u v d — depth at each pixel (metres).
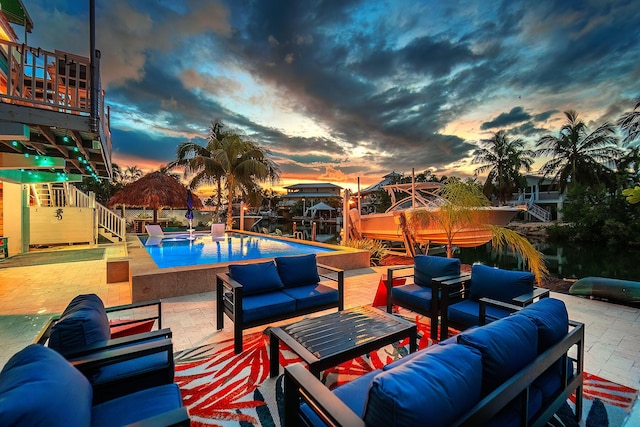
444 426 0.96
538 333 1.56
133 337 1.81
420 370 1.04
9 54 3.68
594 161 19.78
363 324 2.46
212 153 13.34
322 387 1.29
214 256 7.59
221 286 3.28
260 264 3.41
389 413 0.92
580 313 3.89
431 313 3.14
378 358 2.75
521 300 2.53
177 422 1.10
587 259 14.30
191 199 11.47
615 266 12.83
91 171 7.92
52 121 3.93
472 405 1.07
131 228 15.65
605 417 1.95
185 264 6.55
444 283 3.01
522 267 7.75
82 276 5.88
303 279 3.66
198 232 13.27
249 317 2.85
